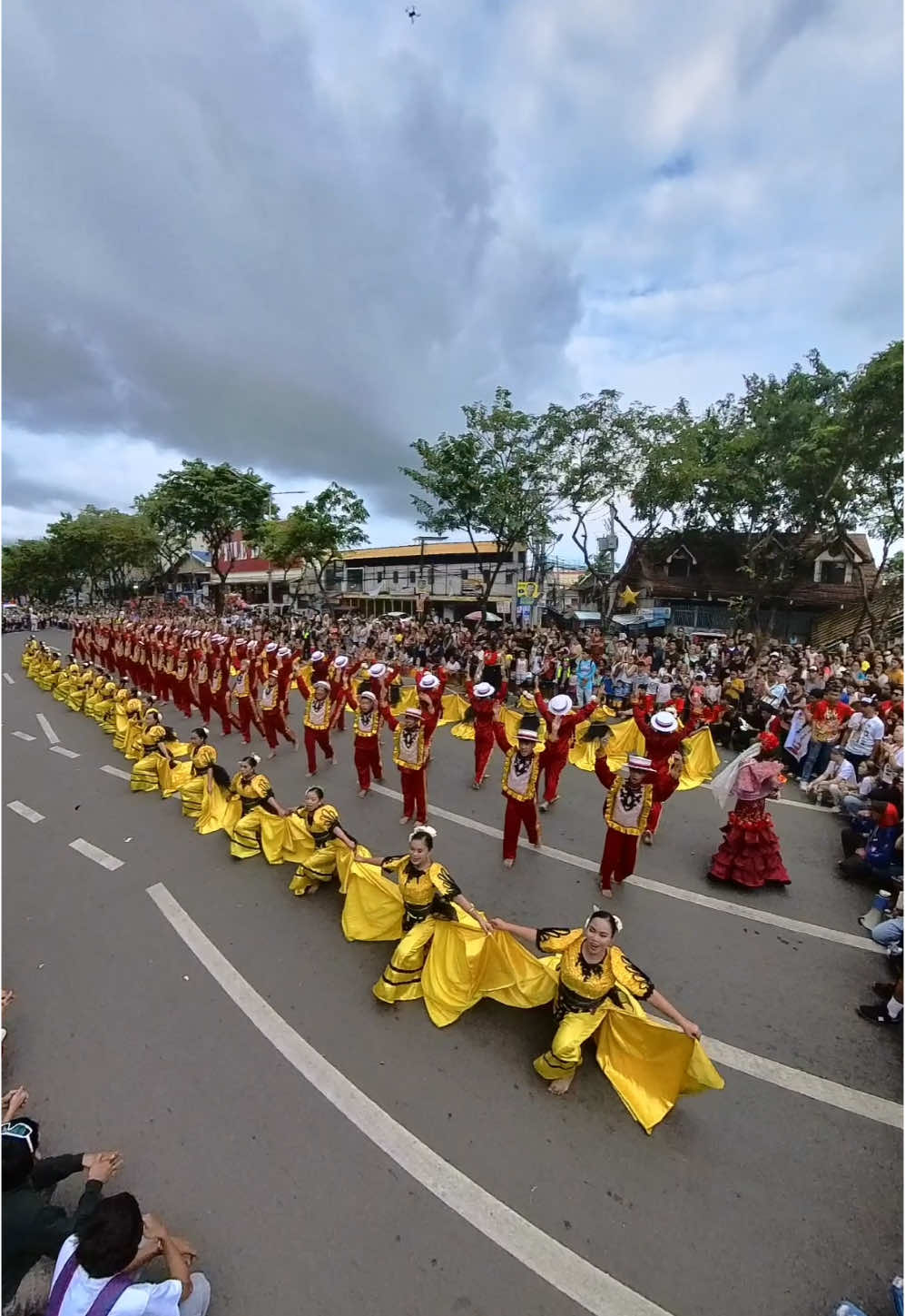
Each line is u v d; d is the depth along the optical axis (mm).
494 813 9109
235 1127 3867
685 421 22531
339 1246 3168
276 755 12438
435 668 16781
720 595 28031
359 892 5883
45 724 16109
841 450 19672
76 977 5395
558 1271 3045
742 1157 3660
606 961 4133
